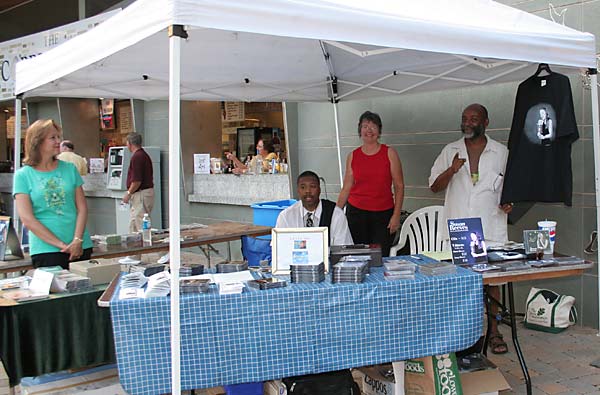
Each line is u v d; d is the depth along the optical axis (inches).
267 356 106.7
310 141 272.4
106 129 413.1
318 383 111.6
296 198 277.9
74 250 147.7
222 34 159.3
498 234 169.5
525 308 201.5
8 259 156.4
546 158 155.5
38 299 116.6
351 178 189.0
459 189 173.0
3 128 486.9
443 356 119.4
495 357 166.4
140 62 171.5
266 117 306.5
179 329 99.7
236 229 217.2
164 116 351.6
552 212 195.5
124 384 102.7
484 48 119.5
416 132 234.8
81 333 121.5
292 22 98.5
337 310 109.1
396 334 112.5
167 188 351.3
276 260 122.1
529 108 157.5
